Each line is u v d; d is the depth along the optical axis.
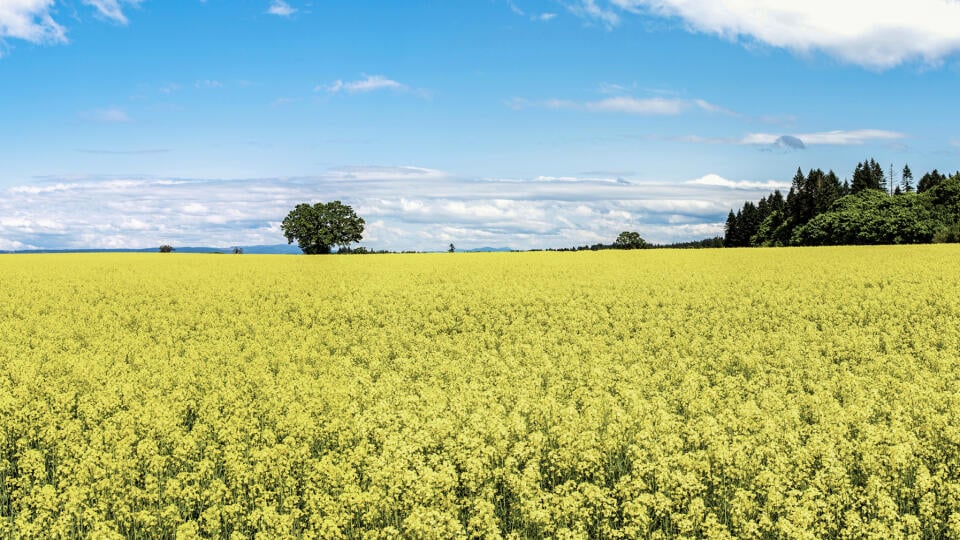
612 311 25.12
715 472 9.78
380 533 8.09
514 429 11.20
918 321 22.20
